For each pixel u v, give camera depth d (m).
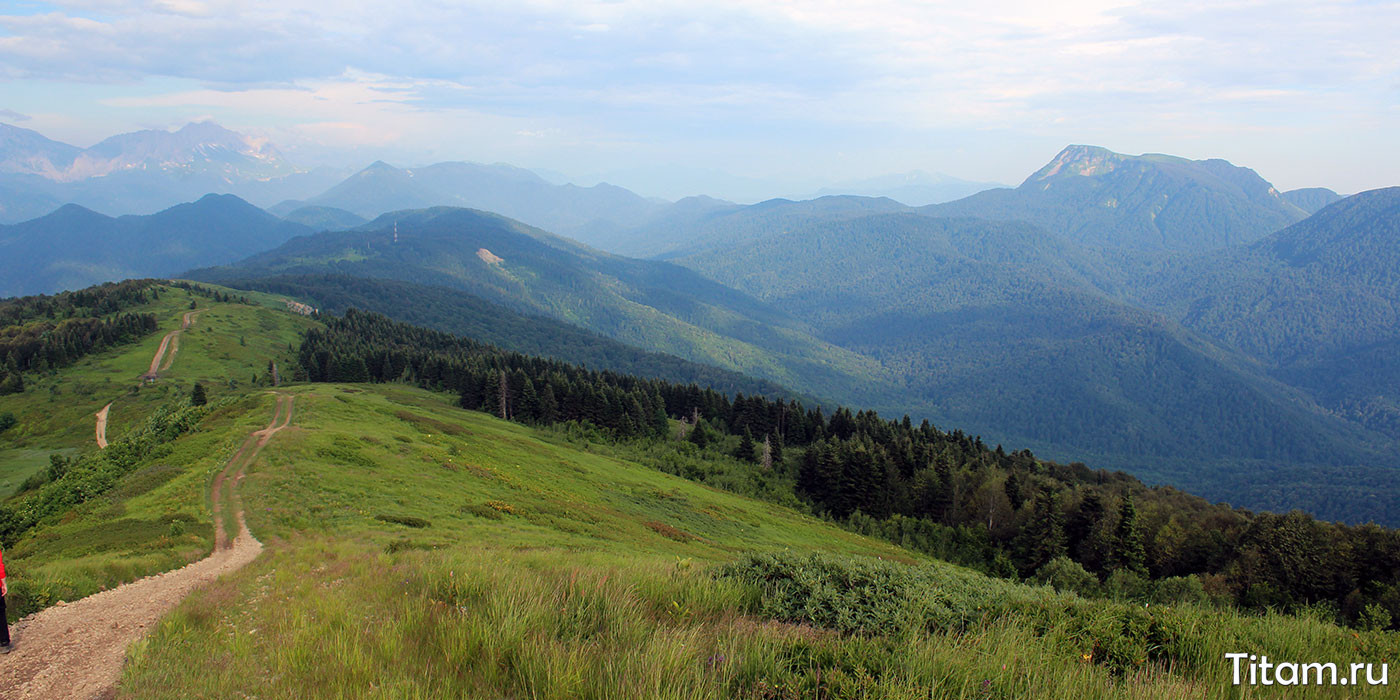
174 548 23.56
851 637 9.59
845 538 69.44
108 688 9.16
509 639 8.72
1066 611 11.54
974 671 8.12
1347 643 11.36
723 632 9.90
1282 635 11.09
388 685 7.75
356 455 47.03
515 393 111.44
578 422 109.62
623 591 11.10
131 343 146.25
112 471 44.84
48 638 11.47
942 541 79.25
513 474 56.50
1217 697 8.41
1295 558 48.88
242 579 17.19
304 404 67.12
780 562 13.41
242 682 8.50
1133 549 63.28
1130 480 115.62
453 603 11.28
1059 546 68.69
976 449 117.44
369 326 188.75
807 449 108.88
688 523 57.53
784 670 8.27
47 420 106.38
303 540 26.59
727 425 129.00
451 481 46.97
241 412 63.31
